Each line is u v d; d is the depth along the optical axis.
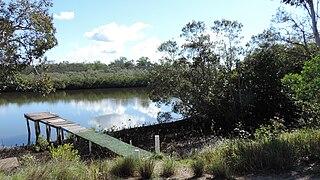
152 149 15.16
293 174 4.53
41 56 12.68
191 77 20.59
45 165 4.74
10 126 23.38
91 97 40.41
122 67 60.22
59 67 53.19
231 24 21.58
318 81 5.79
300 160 5.05
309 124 7.80
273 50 19.23
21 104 34.97
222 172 4.75
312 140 5.43
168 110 27.97
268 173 4.66
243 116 19.59
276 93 18.42
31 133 20.94
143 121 24.03
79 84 48.34
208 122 20.44
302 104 8.00
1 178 4.06
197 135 18.02
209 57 20.16
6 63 11.74
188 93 20.53
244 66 20.02
